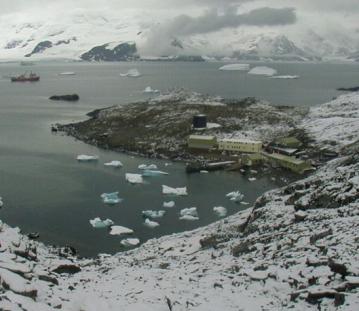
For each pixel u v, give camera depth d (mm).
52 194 104062
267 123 165750
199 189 110312
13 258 35125
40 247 59281
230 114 174375
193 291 36000
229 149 143375
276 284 35969
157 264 55844
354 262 34281
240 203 100438
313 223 52844
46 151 145250
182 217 91562
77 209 95375
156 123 169375
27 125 190000
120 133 163875
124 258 64875
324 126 156625
